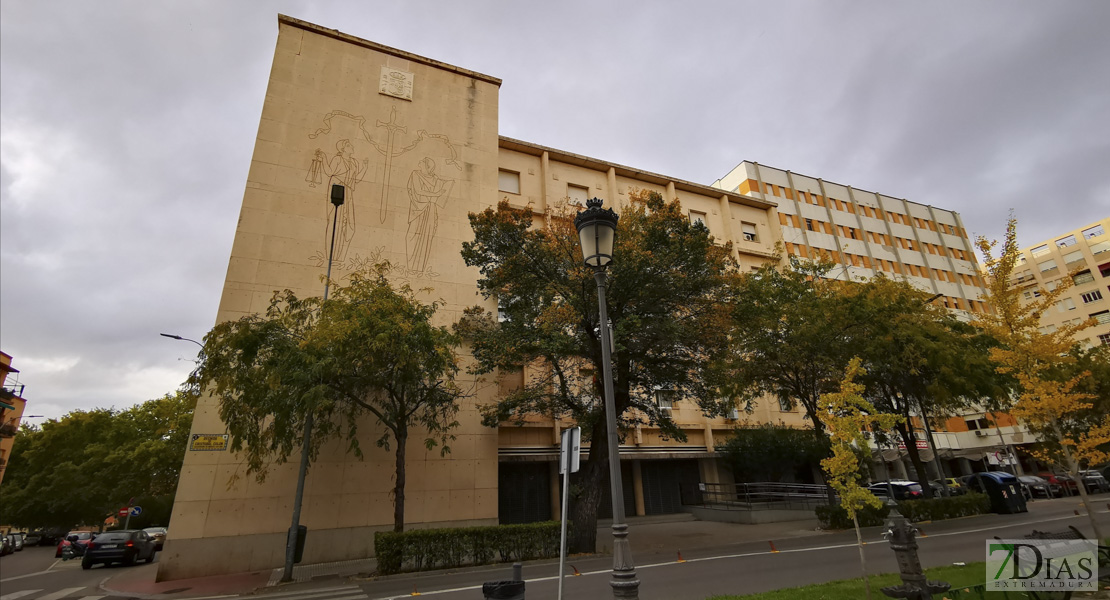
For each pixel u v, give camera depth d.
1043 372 9.45
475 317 19.20
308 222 19.86
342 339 13.62
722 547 15.52
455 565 14.04
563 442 7.38
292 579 13.47
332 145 21.27
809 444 26.12
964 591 6.72
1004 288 9.81
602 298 7.79
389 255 20.80
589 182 30.17
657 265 16.14
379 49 23.67
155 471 38.12
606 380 7.21
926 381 20.02
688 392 19.47
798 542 15.62
